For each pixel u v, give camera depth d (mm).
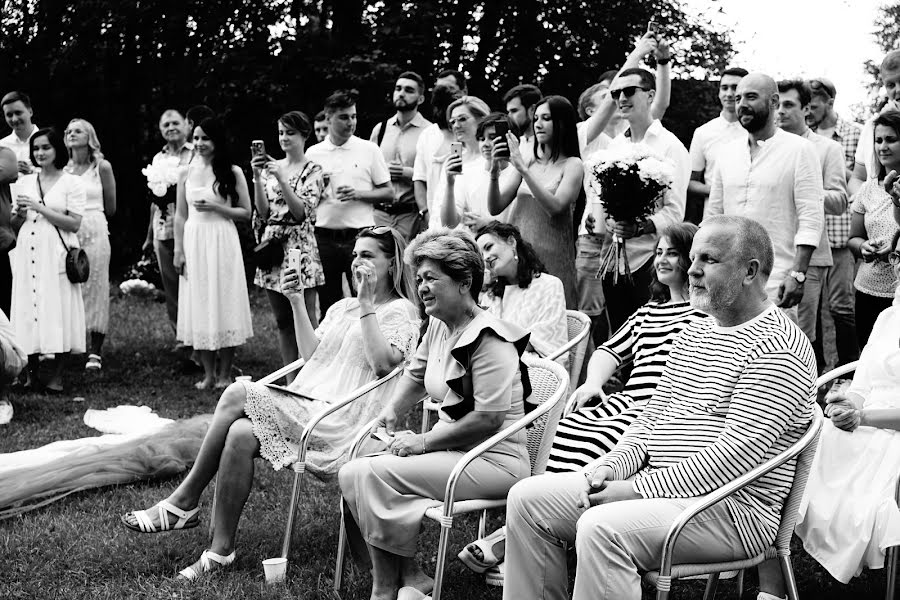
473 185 6332
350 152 7840
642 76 5660
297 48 15789
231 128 15875
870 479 3639
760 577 3434
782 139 5398
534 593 3264
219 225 7902
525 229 5754
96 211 8695
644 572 3057
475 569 4059
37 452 5672
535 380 4074
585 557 2996
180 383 8266
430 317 3947
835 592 3934
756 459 3072
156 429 5996
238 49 15930
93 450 5605
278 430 4211
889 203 5398
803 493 3238
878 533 3461
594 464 3344
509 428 3564
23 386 7898
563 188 5641
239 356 9328
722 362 3215
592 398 4020
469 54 17141
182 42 16125
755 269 3193
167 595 3945
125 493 5270
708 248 3189
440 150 7598
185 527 4258
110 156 16016
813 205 5309
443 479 3627
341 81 15492
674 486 3100
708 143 6789
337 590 3990
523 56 17234
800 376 3100
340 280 7883
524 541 3258
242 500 4195
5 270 8086
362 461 3709
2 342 6602
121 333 10328
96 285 8695
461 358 3625
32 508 5016
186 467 5625
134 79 16078
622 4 17391
